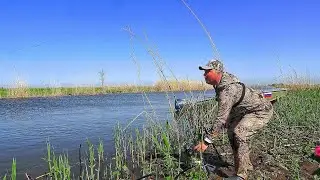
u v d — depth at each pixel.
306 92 19.05
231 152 7.87
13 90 31.06
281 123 10.56
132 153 8.04
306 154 7.51
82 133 12.19
